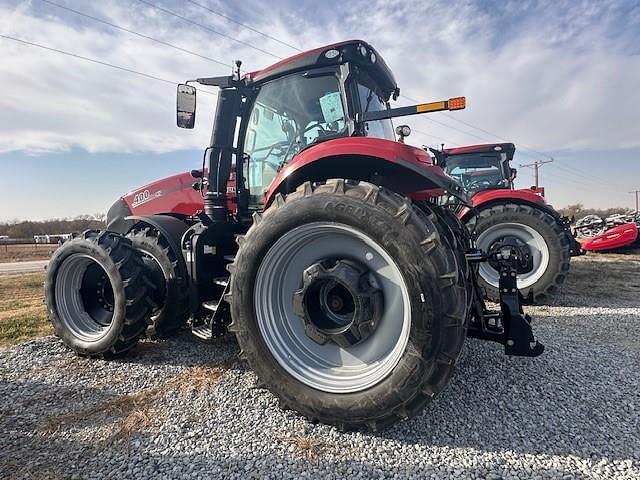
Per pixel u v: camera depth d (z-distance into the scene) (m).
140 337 3.14
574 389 2.39
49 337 3.60
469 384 2.47
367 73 2.99
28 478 1.68
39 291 7.36
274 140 3.06
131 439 1.96
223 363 2.92
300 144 2.93
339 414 1.97
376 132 3.10
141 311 3.01
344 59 2.70
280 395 2.15
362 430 2.00
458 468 1.70
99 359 3.04
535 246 4.89
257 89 3.10
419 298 1.86
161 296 3.30
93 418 2.16
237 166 3.21
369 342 2.13
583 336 3.44
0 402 2.36
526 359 2.86
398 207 1.99
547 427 1.99
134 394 2.44
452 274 1.86
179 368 2.84
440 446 1.86
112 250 2.99
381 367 2.02
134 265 3.04
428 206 2.56
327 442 1.91
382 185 2.46
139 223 3.71
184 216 4.02
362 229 2.00
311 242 2.28
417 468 1.71
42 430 2.05
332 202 2.07
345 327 2.13
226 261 3.18
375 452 1.82
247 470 1.71
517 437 1.92
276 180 2.53
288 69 2.86
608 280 6.47
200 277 2.94
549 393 2.34
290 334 2.29
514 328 2.34
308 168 2.43
